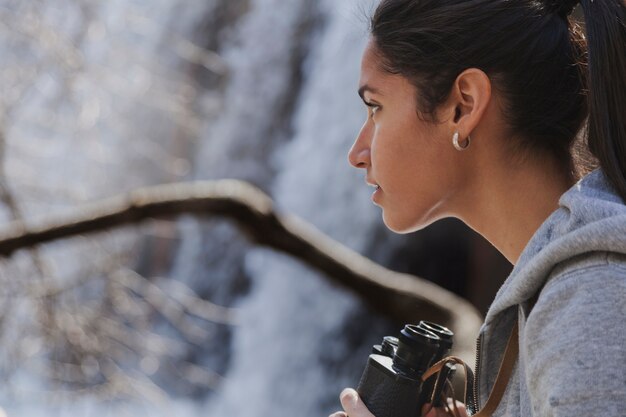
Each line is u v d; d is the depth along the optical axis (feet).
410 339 4.78
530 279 4.01
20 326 19.67
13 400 20.12
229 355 56.44
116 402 21.66
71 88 24.49
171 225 50.67
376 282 17.53
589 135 4.26
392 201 4.70
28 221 17.85
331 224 52.13
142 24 30.50
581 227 3.86
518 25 4.48
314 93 54.60
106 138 36.01
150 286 23.75
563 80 4.51
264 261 56.54
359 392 4.89
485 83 4.44
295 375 53.67
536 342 3.84
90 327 20.76
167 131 46.93
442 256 48.01
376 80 4.66
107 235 21.18
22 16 23.32
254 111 55.88
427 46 4.50
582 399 3.57
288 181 54.80
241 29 56.75
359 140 4.89
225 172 54.65
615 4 4.26
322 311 53.52
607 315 3.67
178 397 54.49
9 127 23.25
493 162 4.55
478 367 4.44
